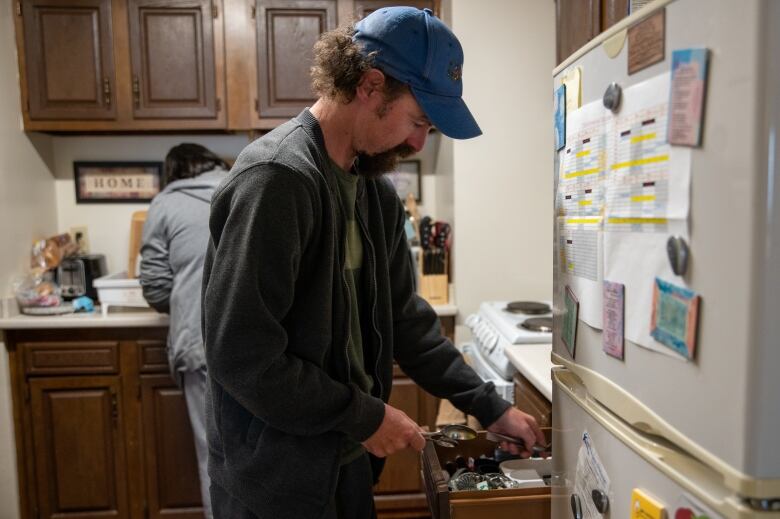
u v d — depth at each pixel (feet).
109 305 7.70
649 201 2.19
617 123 2.40
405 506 7.75
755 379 1.73
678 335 2.04
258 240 2.82
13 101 7.77
